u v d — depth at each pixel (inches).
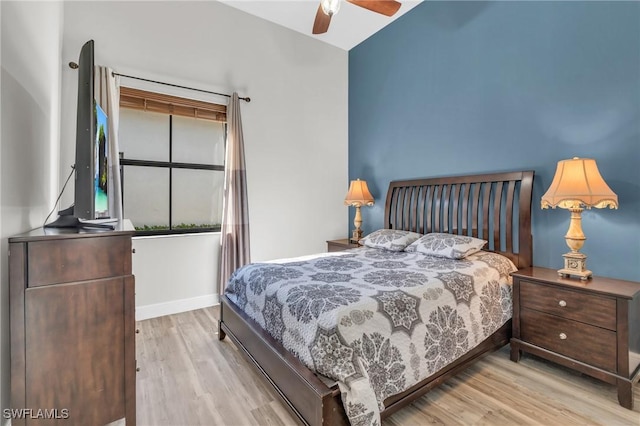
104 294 54.0
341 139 177.9
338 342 55.7
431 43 135.6
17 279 47.3
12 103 54.2
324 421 51.2
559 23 97.7
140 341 100.7
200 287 133.7
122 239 55.8
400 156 150.7
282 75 154.9
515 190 108.7
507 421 64.0
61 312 50.4
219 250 137.8
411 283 75.4
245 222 138.1
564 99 96.9
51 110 85.4
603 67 89.1
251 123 145.9
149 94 121.7
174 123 142.8
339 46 175.3
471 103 121.7
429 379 67.6
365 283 75.6
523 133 106.7
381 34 158.6
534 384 76.9
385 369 59.1
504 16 111.2
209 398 72.0
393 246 120.8
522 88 106.7
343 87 178.7
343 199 179.2
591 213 92.0
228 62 139.2
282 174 155.8
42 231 56.3
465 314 77.7
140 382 77.9
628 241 85.4
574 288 76.7
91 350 52.9
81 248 52.1
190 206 147.3
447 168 130.4
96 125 62.6
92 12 110.7
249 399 71.7
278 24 153.2
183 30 128.4
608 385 76.2
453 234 119.6
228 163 135.6
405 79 147.2
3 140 50.0
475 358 79.5
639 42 83.0
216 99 136.3
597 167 89.3
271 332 72.6
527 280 86.2
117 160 111.1
